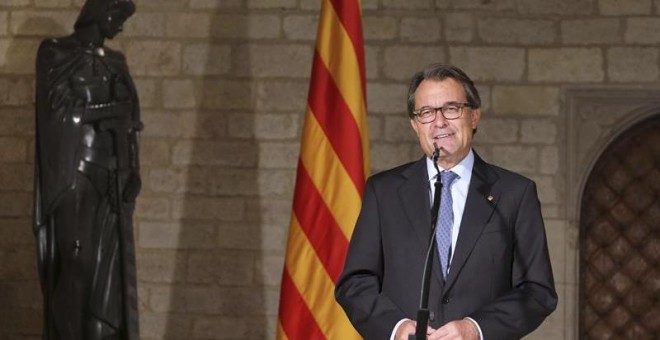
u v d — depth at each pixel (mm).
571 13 15562
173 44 15898
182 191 15781
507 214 6039
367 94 15664
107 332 12836
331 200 12273
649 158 15812
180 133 15828
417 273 5992
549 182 15508
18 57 15914
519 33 15602
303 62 15797
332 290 12172
